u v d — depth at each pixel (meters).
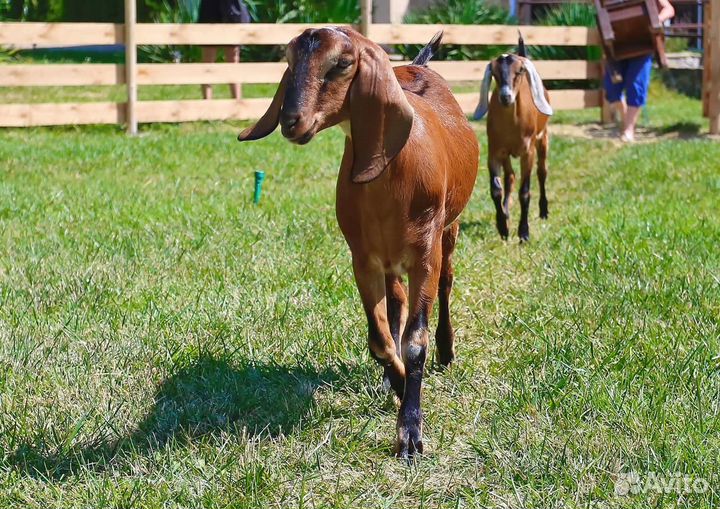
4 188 9.49
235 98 15.23
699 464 3.99
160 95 16.62
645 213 8.59
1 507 3.85
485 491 3.91
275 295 6.26
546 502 3.80
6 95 16.11
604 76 14.98
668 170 11.00
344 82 3.80
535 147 8.68
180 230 7.94
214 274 6.71
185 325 5.72
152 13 20.47
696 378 4.83
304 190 10.03
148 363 5.20
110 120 13.88
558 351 5.24
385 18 21.61
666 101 19.23
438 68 15.19
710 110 14.73
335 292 6.32
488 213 9.23
